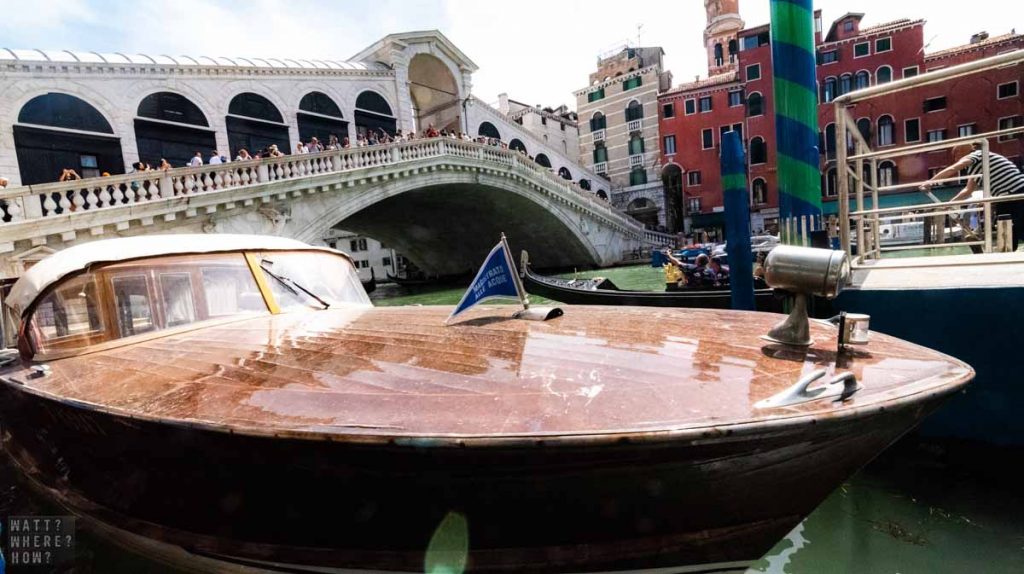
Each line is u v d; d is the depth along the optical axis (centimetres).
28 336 279
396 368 173
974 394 271
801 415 122
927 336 278
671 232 3331
